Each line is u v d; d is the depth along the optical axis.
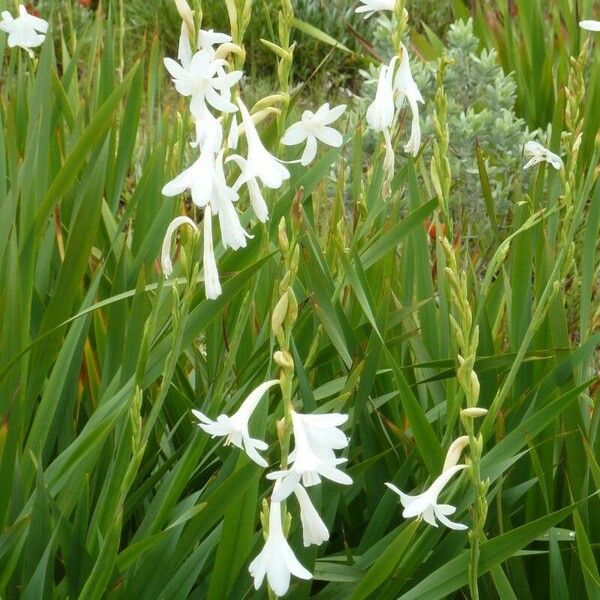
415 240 1.07
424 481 0.99
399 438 0.99
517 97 2.35
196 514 0.79
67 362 0.95
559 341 1.02
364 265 1.03
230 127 0.77
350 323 1.09
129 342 0.91
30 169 1.02
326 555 1.01
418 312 1.08
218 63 0.70
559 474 1.02
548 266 1.06
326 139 0.87
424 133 1.96
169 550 0.82
